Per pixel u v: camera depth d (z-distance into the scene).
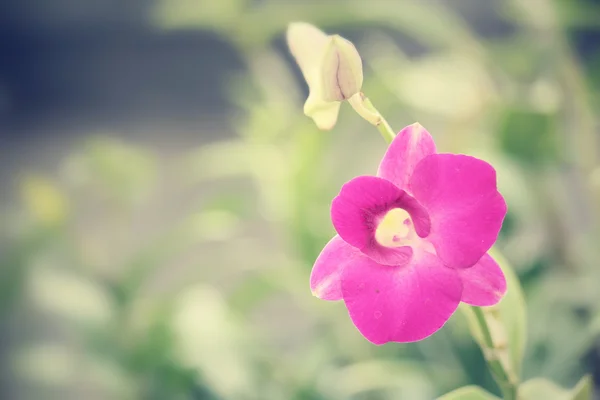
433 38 0.88
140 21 1.95
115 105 1.98
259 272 0.92
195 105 1.97
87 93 1.99
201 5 0.93
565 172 0.94
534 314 0.80
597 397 0.85
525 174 0.83
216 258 1.02
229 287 1.06
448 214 0.56
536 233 0.89
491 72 0.86
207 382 0.88
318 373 0.86
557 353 0.77
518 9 0.87
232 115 1.90
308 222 0.85
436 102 0.82
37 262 0.99
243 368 0.89
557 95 0.80
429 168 0.56
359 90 0.58
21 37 1.96
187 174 1.32
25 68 1.98
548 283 0.82
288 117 0.95
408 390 0.86
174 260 1.17
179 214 1.55
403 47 1.47
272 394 0.87
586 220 1.00
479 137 0.85
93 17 1.95
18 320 1.23
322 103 0.58
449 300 0.56
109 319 0.93
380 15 0.87
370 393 0.89
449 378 0.82
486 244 0.56
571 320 0.82
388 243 0.57
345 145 0.90
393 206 0.57
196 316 0.92
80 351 0.97
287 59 1.44
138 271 0.95
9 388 1.28
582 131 0.79
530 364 0.78
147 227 1.52
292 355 1.03
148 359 0.90
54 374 0.94
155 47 1.98
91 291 0.96
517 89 0.86
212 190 1.60
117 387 0.91
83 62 1.99
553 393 0.62
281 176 0.88
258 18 0.94
